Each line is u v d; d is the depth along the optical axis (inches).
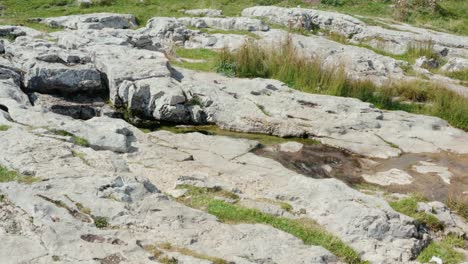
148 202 312.0
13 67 587.2
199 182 372.2
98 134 440.1
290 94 618.8
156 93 578.2
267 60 725.3
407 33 1015.6
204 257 264.2
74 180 328.2
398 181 447.5
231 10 1155.9
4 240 267.1
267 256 274.5
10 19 979.9
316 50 847.7
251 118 564.1
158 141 482.3
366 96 674.2
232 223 315.9
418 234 332.8
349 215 329.1
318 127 549.3
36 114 456.4
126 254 258.4
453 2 1275.8
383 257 299.7
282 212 339.0
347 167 473.4
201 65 757.3
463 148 529.0
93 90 605.6
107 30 849.5
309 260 275.4
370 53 882.1
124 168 375.9
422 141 540.4
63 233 271.7
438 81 755.4
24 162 350.0
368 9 1214.3
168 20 949.8
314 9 1174.3
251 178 410.6
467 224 370.0
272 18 1048.2
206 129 565.0
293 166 466.9
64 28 943.7
